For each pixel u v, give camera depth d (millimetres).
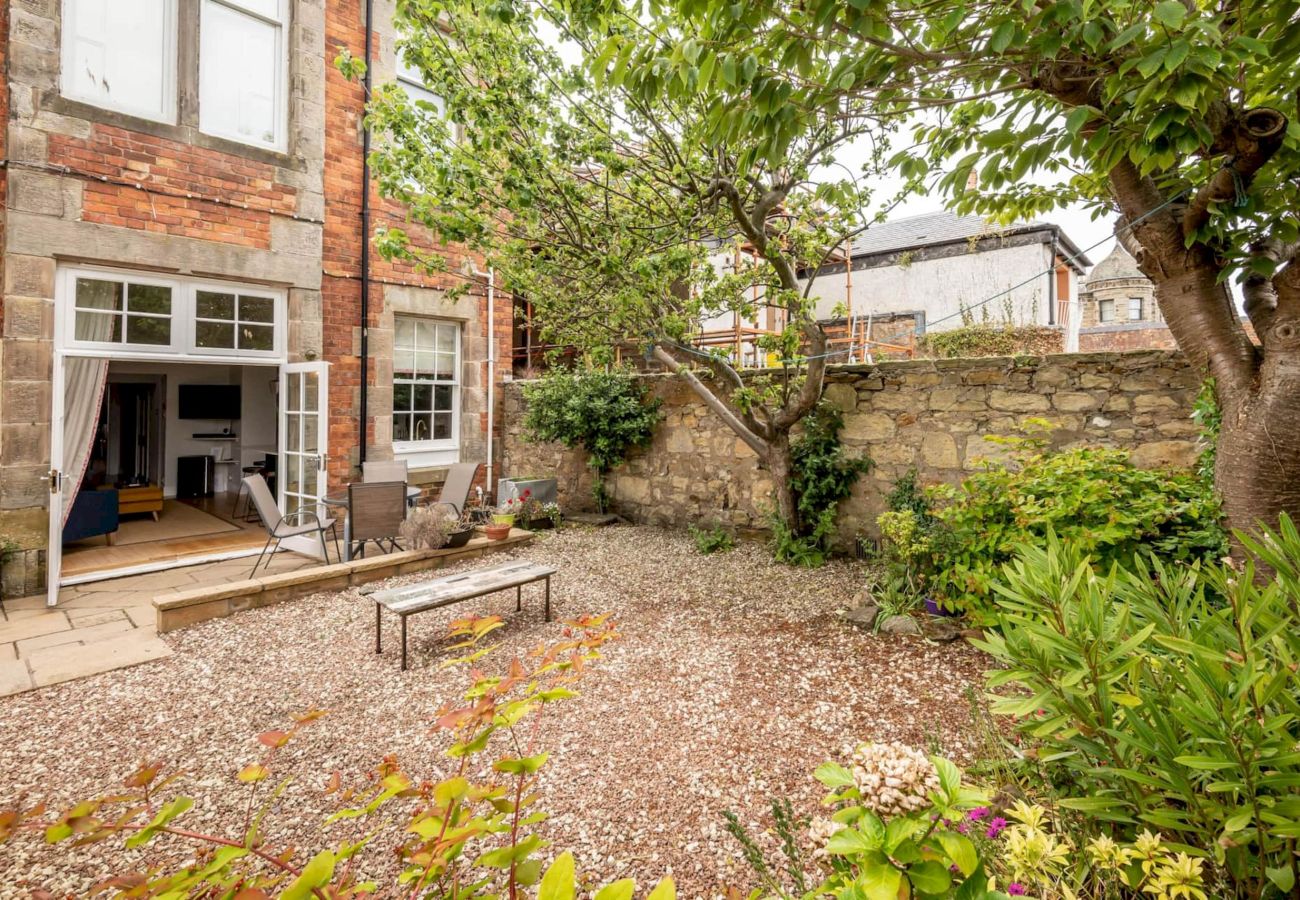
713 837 2029
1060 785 1837
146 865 1969
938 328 11852
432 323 7699
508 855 1012
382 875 1902
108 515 5930
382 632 3965
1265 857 1312
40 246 4738
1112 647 1526
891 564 4367
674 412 6809
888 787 1016
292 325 6207
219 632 3957
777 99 2258
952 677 3086
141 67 5316
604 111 4359
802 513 5641
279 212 6023
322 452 5750
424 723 2846
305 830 2127
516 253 4727
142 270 5328
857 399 5391
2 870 1949
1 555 4598
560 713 2855
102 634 3934
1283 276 2564
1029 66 2295
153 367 9391
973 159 2912
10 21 4613
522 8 3672
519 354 10844
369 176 6699
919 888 989
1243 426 2688
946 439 4957
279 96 6145
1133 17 1992
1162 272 2916
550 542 6297
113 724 2865
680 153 4492
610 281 4855
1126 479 3525
